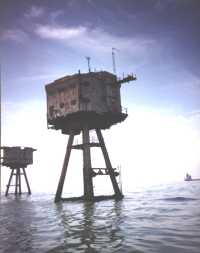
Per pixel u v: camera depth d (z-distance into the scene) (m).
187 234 14.12
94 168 43.75
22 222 22.80
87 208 32.19
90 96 44.41
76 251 11.69
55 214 27.67
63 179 44.88
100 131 46.91
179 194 53.44
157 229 15.98
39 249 12.38
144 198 45.22
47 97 48.47
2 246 13.46
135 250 11.38
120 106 47.47
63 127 48.25
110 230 16.45
